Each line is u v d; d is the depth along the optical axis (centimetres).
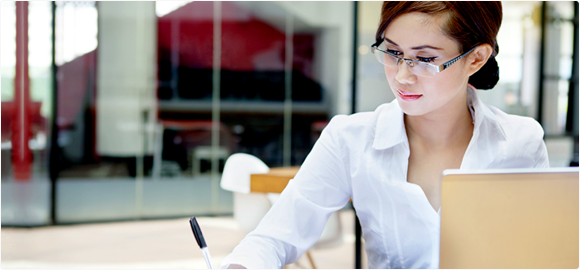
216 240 427
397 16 85
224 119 536
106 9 506
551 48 547
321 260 357
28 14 489
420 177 100
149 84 519
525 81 543
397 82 88
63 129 501
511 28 540
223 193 541
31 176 493
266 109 543
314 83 546
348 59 542
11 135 488
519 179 65
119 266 339
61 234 452
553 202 65
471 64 90
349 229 456
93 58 506
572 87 552
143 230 471
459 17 82
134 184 519
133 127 518
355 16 513
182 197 530
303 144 550
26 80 491
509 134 100
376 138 100
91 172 508
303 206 98
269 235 95
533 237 65
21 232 461
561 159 546
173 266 342
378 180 98
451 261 65
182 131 528
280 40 541
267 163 545
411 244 98
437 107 88
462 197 65
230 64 534
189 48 525
